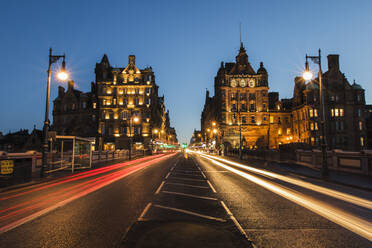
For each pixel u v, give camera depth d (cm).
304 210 761
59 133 7244
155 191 1087
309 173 1772
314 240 518
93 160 2894
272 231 570
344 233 561
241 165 2684
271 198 940
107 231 568
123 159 3978
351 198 941
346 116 6178
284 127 7394
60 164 2075
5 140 7762
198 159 4050
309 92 6372
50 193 1051
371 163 1538
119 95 6744
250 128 7150
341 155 1825
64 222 638
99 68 7419
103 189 1145
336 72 6425
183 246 461
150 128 6625
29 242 505
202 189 1141
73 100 7356
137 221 638
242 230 573
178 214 708
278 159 2850
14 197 967
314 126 6194
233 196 976
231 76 7319
